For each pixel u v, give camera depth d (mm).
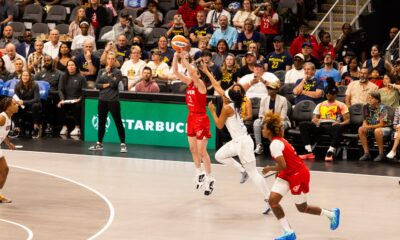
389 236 11430
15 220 12008
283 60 20781
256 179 12648
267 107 18547
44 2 26094
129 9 24297
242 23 22547
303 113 18656
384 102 18422
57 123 21438
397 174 16188
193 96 13695
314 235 11430
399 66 19500
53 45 22656
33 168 16359
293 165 10836
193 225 11828
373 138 18234
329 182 15266
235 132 12859
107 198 13656
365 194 14234
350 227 11906
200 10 23031
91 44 21297
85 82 20766
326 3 24875
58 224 11781
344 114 18109
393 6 24062
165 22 24000
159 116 19688
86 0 24953
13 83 20938
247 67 19516
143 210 12781
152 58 21047
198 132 13695
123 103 19953
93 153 18359
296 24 23141
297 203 11156
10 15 25047
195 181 14164
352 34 22109
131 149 19078
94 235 11141
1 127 13070
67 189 14375
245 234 11336
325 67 19875
